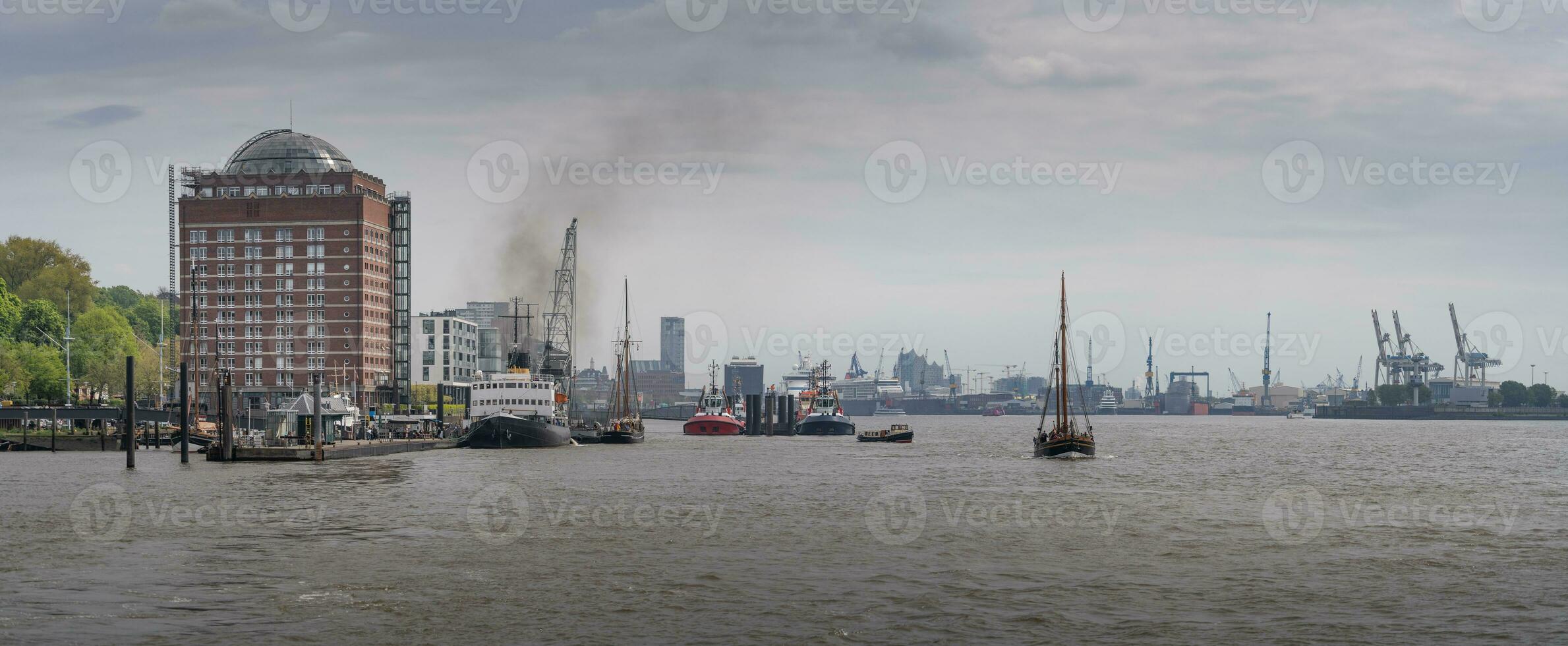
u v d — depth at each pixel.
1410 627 60.75
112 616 61.88
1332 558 79.12
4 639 57.69
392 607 63.97
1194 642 57.91
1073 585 69.81
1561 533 91.12
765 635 58.88
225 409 165.75
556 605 64.56
